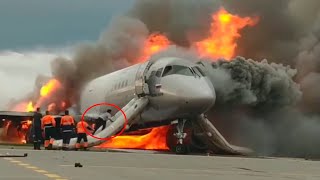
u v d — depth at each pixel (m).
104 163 29.84
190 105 49.91
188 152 52.97
